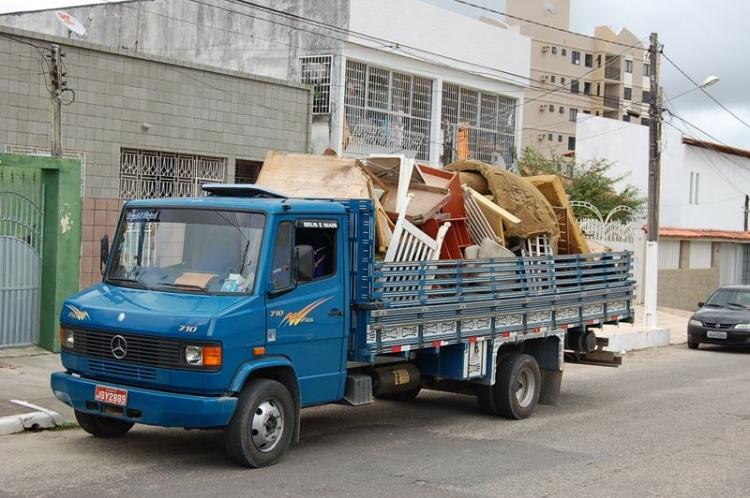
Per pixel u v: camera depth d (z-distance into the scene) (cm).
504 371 1112
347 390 902
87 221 1380
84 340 820
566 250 1328
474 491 762
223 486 740
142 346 779
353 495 733
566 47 7819
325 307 859
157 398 762
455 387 1136
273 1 2473
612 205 3225
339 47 2377
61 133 1599
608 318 1305
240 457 788
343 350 884
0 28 1538
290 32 2452
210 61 2583
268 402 809
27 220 1292
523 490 771
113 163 1725
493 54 2883
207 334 752
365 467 834
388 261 953
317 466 829
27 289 1298
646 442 1003
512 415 1116
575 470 854
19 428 918
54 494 699
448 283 981
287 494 724
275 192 884
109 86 1708
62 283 1305
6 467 782
